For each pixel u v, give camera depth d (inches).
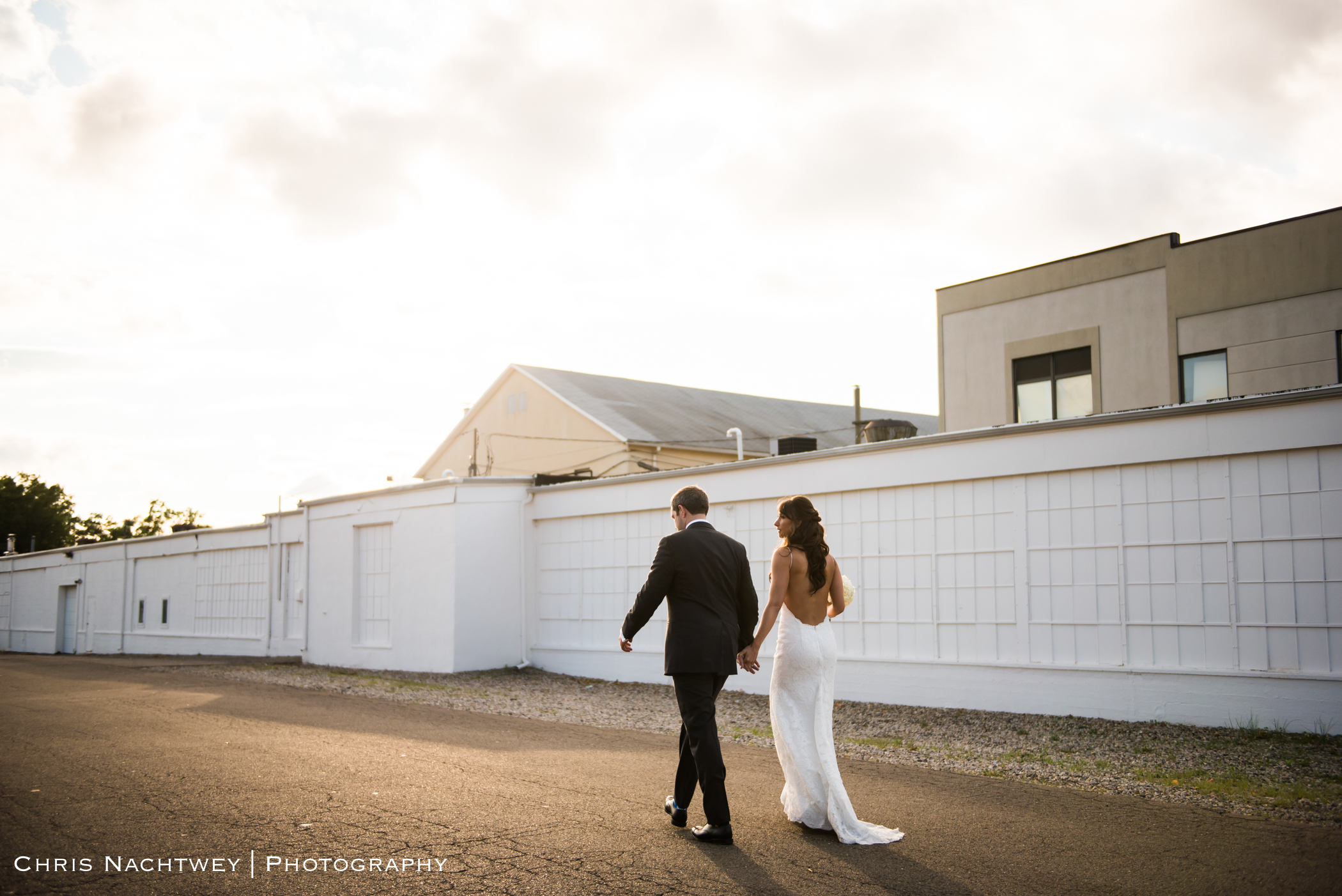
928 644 435.2
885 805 229.1
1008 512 413.4
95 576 1194.6
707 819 194.2
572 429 1349.7
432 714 400.5
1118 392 776.9
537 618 632.4
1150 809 224.7
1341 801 232.7
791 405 1691.7
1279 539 343.9
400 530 658.8
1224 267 730.2
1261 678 342.3
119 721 355.3
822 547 212.2
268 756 280.4
